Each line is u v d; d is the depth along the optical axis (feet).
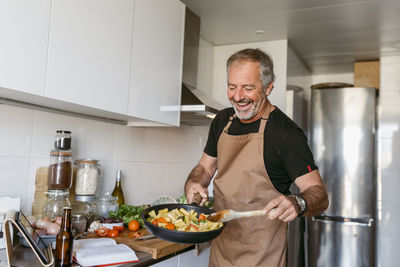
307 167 4.58
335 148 11.45
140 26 5.68
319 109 11.71
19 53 3.74
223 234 5.27
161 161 8.73
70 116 5.97
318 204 4.07
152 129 8.38
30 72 3.87
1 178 5.08
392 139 11.55
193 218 4.56
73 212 6.07
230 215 3.58
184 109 6.95
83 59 4.58
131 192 7.73
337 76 13.96
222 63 10.82
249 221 5.04
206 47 10.41
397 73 11.64
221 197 5.22
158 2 6.13
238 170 5.05
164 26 6.34
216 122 5.65
